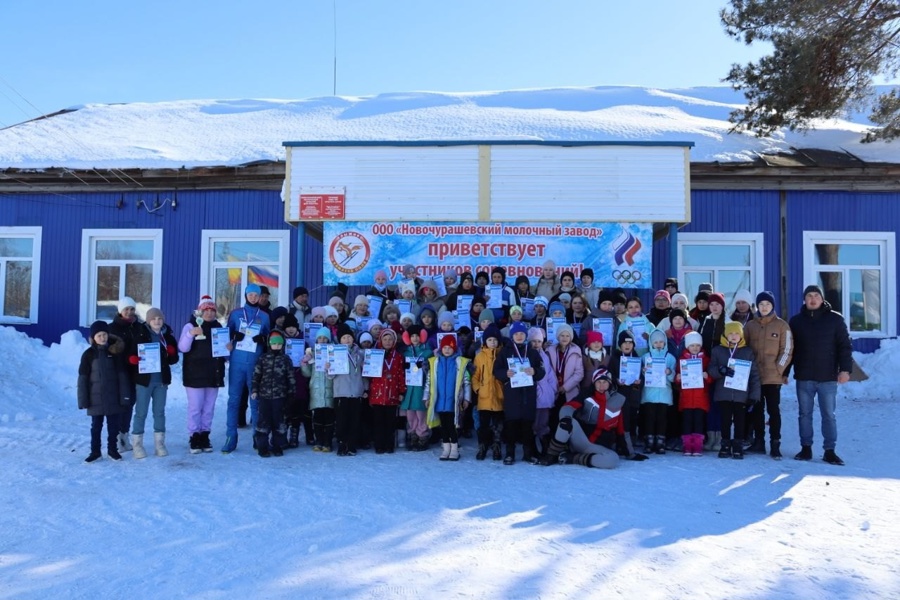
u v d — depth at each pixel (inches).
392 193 431.2
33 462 308.2
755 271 565.9
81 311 593.6
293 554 194.2
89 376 312.0
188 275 588.4
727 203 569.3
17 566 188.1
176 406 474.3
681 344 336.2
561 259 430.6
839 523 220.8
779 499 248.4
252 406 345.4
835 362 315.3
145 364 314.5
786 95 598.9
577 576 177.2
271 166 575.5
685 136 625.0
